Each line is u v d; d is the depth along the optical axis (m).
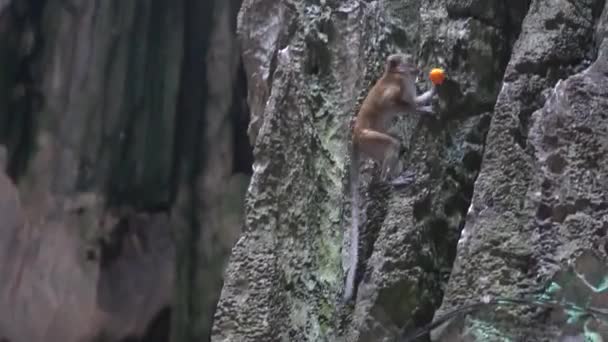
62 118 13.52
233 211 13.76
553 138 5.75
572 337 5.18
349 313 6.95
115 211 13.82
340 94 7.98
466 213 6.91
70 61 13.52
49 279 13.53
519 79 6.41
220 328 7.01
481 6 7.21
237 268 7.19
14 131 13.35
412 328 6.47
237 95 13.88
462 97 7.09
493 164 6.11
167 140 14.00
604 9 6.47
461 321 5.59
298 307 7.20
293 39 8.25
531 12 6.74
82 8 13.46
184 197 14.05
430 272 6.68
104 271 13.84
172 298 13.96
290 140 7.61
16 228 13.41
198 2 13.90
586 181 5.57
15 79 13.34
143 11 13.73
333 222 7.54
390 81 6.17
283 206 7.45
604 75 5.88
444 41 7.23
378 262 6.62
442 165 6.94
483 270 5.75
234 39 13.84
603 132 5.67
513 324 5.39
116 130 13.75
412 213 6.71
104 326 13.87
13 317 13.42
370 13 7.80
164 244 14.14
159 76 13.93
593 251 5.31
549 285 5.40
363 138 6.23
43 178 13.45
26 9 13.28
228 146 13.90
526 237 5.70
